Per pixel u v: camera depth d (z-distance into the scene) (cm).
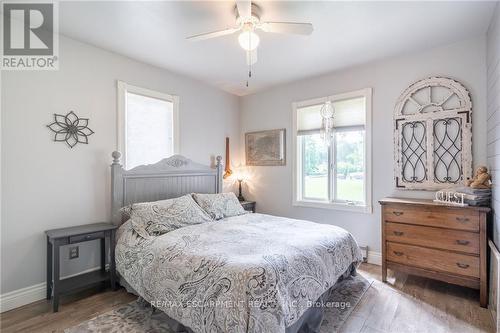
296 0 203
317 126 381
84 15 223
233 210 334
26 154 233
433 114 287
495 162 217
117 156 283
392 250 273
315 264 198
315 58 313
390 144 315
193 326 165
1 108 221
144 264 212
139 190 304
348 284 265
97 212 280
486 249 222
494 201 219
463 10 216
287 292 165
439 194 266
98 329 195
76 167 265
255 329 143
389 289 257
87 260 274
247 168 457
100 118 283
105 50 288
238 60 319
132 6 211
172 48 287
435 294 246
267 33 254
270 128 429
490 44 238
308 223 284
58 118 253
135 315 212
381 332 191
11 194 225
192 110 385
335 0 203
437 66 285
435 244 248
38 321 205
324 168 378
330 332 190
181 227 265
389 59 315
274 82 400
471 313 214
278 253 187
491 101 235
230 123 449
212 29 247
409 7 212
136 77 317
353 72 344
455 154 275
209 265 176
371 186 328
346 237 255
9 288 224
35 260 238
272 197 425
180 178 350
